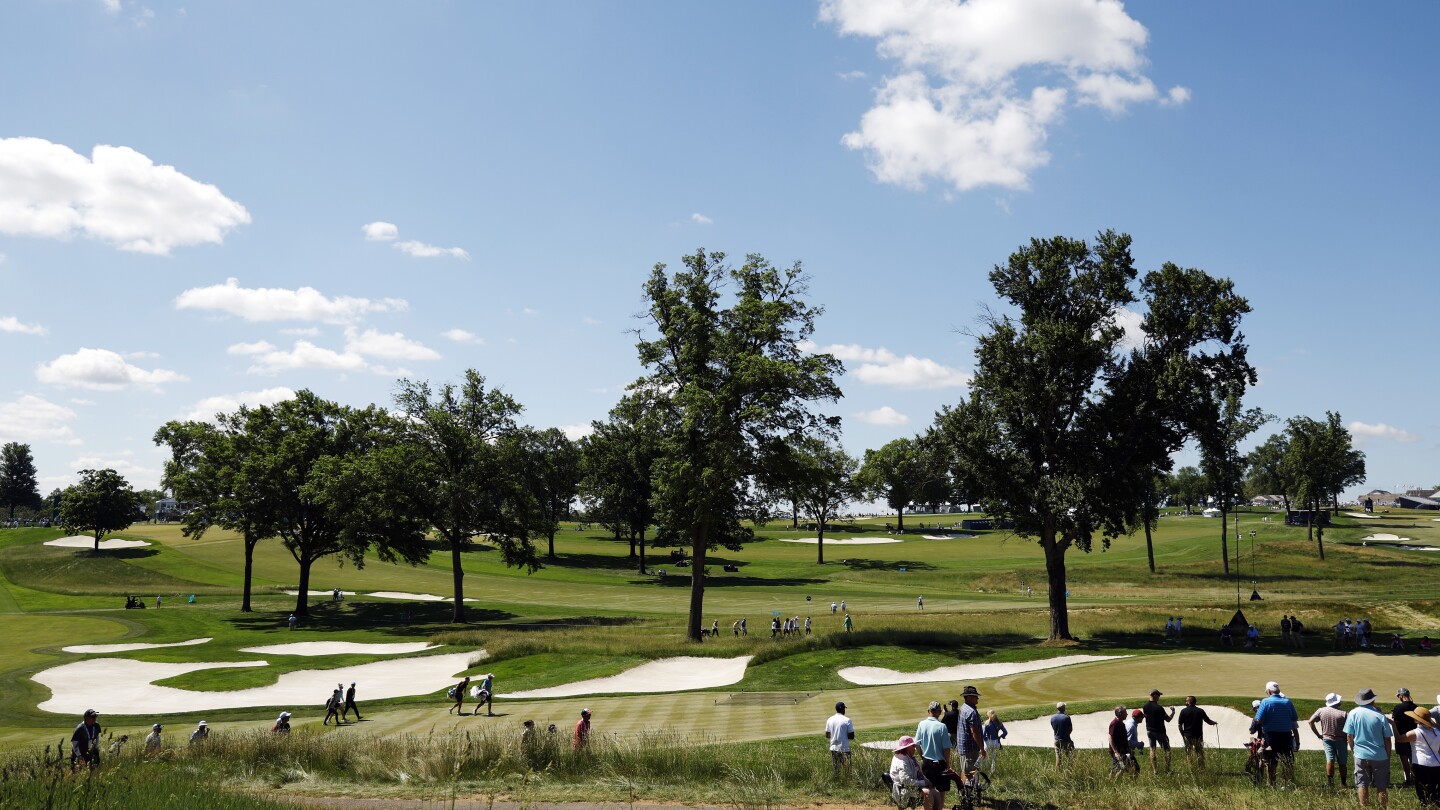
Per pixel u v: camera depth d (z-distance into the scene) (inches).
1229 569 3331.7
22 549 4234.7
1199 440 1726.1
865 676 1437.0
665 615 2635.3
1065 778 601.9
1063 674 1251.8
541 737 713.6
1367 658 1378.0
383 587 3464.6
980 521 6003.9
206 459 2903.5
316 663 1779.0
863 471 5757.9
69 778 472.7
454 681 1606.8
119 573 3737.7
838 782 595.2
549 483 4515.3
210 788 492.4
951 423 1753.2
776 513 2071.9
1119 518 1658.5
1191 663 1311.5
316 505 2743.6
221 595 3287.4
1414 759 522.0
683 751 680.4
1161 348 1695.4
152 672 1750.7
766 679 1435.8
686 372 1945.1
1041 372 1680.6
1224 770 662.5
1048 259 1747.0
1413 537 4335.6
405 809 544.1
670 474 1914.4
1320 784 598.5
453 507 2484.0
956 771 590.6
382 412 3110.2
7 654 1951.3
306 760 697.0
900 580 3619.6
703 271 1973.4
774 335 1913.1
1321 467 3469.5
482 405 2689.5
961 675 1434.5
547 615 2696.9
